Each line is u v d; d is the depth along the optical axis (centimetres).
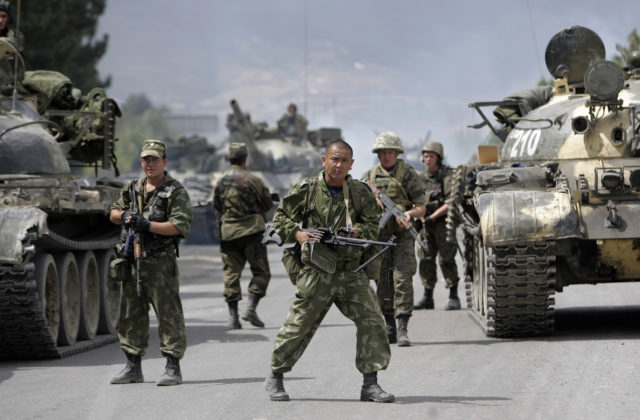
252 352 2042
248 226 2467
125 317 1659
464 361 1773
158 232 1598
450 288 2733
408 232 2047
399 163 2062
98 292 2456
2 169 2259
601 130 2261
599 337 2008
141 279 1616
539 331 2055
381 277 2045
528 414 1310
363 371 1422
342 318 2620
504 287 1986
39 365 1994
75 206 2173
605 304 2712
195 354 2047
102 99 2741
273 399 1456
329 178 1432
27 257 1878
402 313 2028
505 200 2005
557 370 1630
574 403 1370
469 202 2423
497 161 2517
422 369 1705
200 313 2889
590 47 2552
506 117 2612
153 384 1650
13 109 2405
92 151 2862
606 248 2034
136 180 1650
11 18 2628
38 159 2317
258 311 2877
